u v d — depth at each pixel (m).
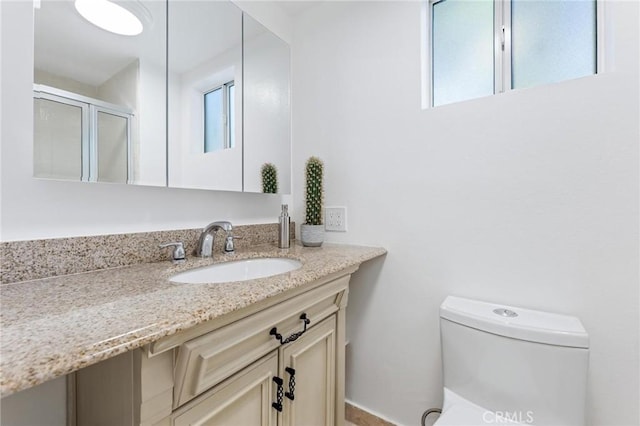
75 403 0.73
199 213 1.17
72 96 0.82
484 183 1.06
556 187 0.93
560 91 0.93
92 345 0.39
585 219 0.89
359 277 1.36
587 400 0.89
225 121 1.26
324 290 0.97
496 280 1.03
